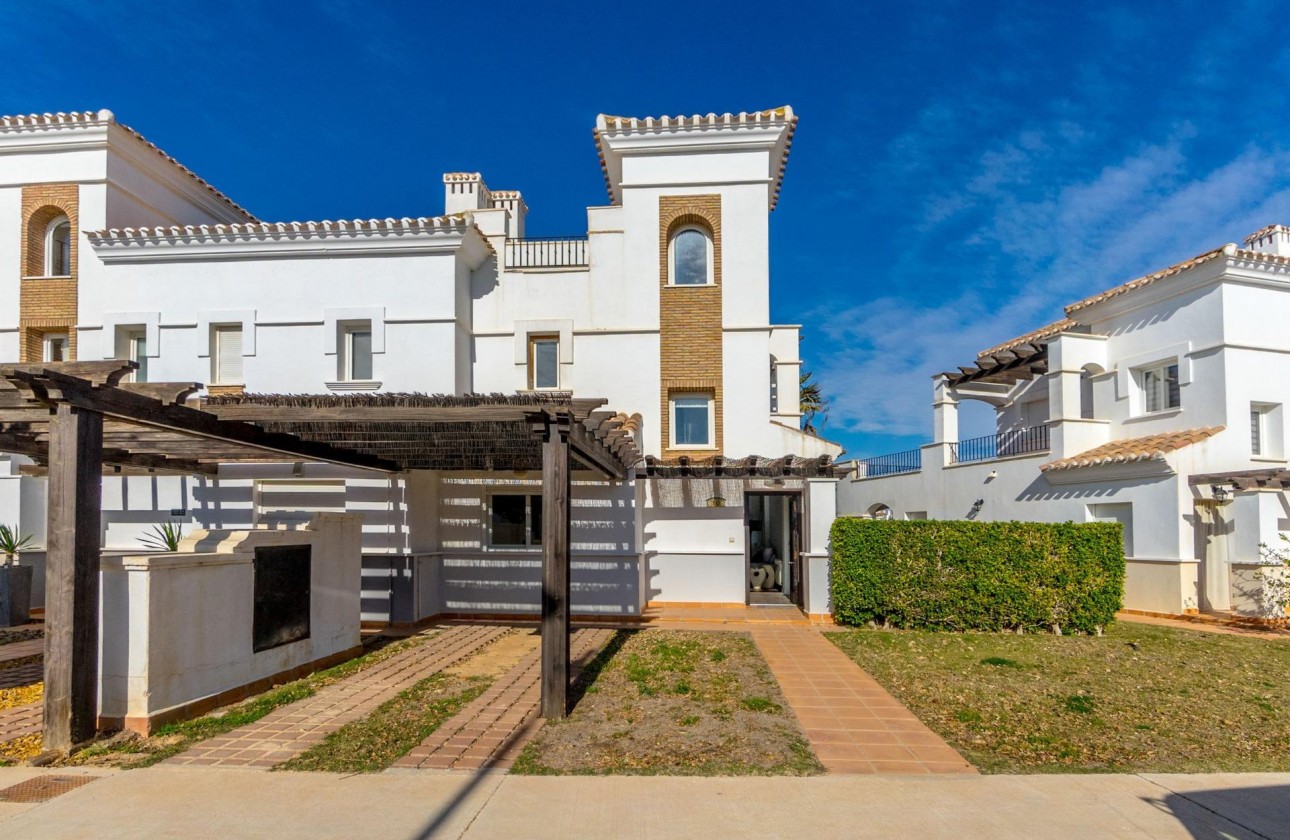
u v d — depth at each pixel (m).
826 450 13.95
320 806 4.76
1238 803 4.89
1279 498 13.20
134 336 13.73
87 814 4.64
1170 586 13.53
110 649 6.32
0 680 8.41
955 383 19.83
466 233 13.08
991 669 8.95
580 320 14.24
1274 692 7.92
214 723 6.50
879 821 4.57
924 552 11.89
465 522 13.54
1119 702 7.46
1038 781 5.27
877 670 8.84
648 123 14.10
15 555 13.03
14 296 14.02
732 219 14.27
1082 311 17.20
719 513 14.20
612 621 12.72
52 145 13.97
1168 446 13.66
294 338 13.12
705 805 4.80
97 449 6.21
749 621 12.58
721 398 14.08
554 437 7.23
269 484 13.00
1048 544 11.70
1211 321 14.40
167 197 15.59
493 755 5.76
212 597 7.05
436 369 13.01
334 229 12.91
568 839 4.31
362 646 10.27
